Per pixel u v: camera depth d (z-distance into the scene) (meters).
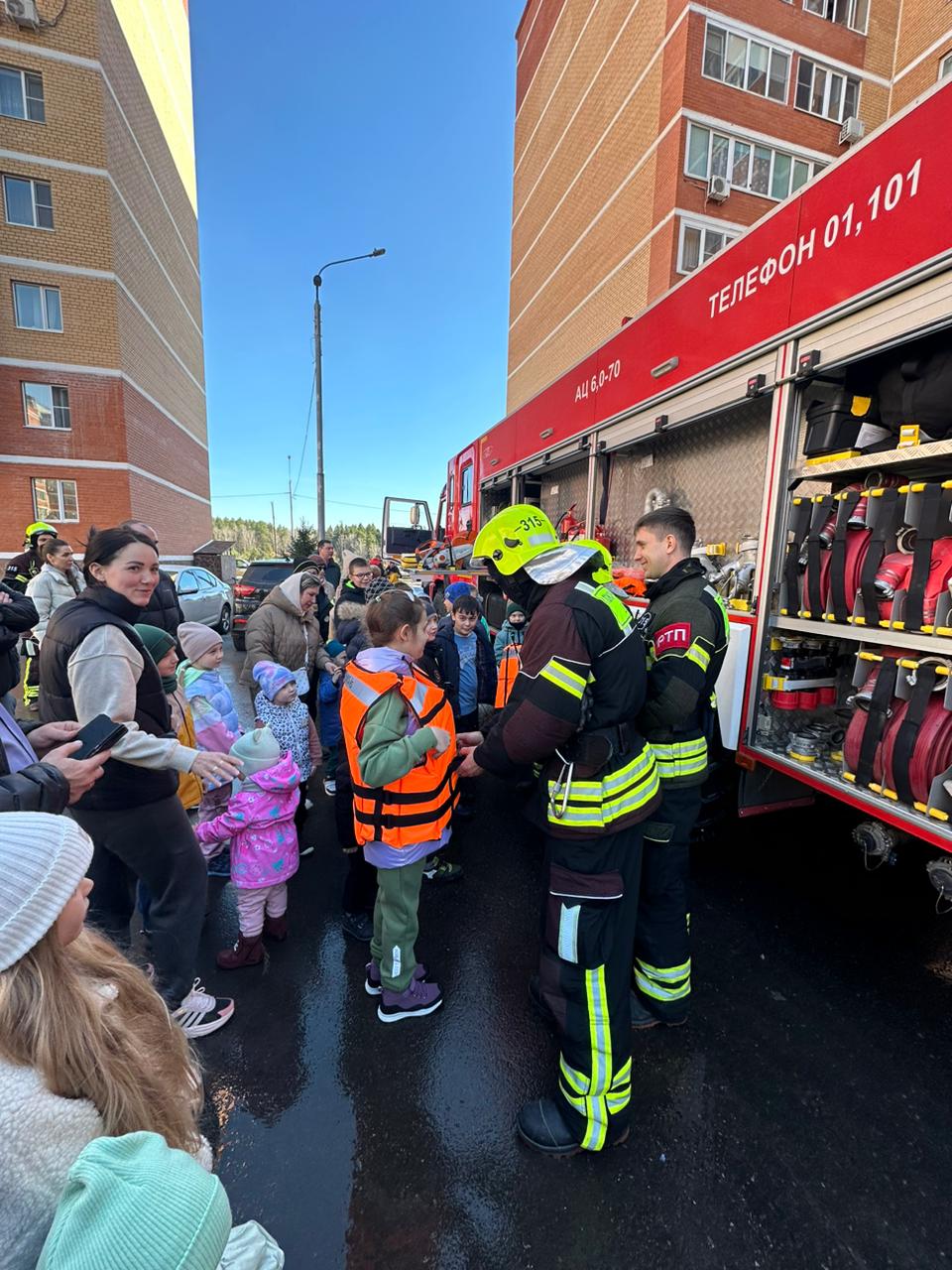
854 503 2.21
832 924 2.79
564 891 1.58
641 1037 2.13
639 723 2.09
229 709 3.17
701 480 3.35
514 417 5.91
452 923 2.84
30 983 0.69
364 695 1.93
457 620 3.96
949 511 1.89
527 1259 1.44
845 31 15.77
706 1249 1.46
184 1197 0.63
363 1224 1.52
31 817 0.77
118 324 18.09
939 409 2.12
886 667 2.08
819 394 2.55
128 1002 0.88
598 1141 1.63
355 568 4.86
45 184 16.92
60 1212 0.60
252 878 2.43
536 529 1.70
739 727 2.79
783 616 2.56
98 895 2.07
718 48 14.72
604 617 1.57
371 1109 1.84
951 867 1.89
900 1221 1.52
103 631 1.76
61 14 16.34
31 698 5.73
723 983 2.40
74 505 18.20
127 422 18.66
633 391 3.60
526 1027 2.18
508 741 1.58
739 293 2.72
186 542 25.88
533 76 23.61
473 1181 1.63
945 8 15.06
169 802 1.94
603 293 18.30
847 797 2.23
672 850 2.07
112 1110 0.73
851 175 2.14
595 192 18.62
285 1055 2.05
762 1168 1.66
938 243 1.85
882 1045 2.10
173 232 24.58
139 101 20.66
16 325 17.09
